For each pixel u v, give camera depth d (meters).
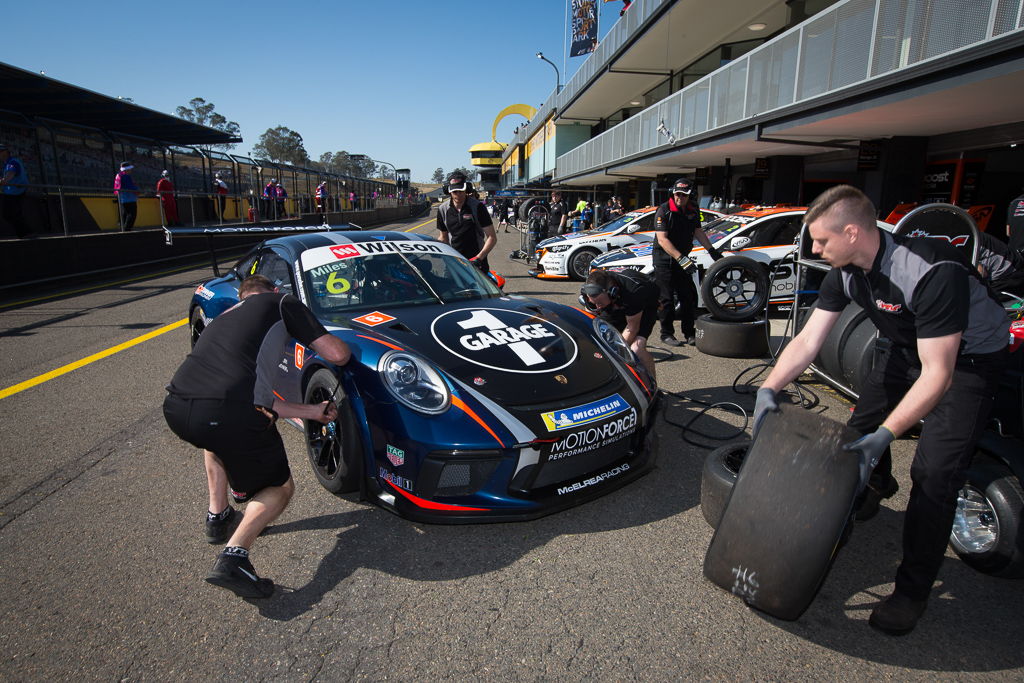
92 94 13.26
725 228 7.56
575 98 26.30
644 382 3.08
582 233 11.96
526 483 2.54
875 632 2.05
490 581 2.34
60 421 4.10
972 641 2.01
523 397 2.65
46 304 8.88
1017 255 3.64
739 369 5.09
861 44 7.01
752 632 2.06
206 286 4.77
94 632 2.09
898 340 2.13
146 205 16.73
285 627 2.11
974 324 1.87
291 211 24.86
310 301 3.42
